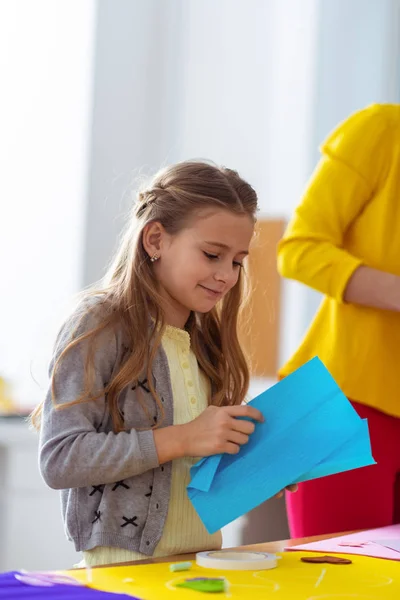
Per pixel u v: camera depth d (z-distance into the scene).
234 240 1.22
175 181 1.26
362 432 0.99
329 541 1.18
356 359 1.56
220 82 3.57
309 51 3.42
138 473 1.09
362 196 1.59
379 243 1.58
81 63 3.23
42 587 0.80
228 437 1.04
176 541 1.20
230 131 3.56
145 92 3.39
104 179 3.23
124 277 1.26
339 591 0.84
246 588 0.83
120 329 1.21
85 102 3.21
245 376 1.41
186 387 1.28
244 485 1.02
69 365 1.15
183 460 1.23
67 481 1.09
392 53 3.26
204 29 3.55
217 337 1.39
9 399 2.79
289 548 1.10
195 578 0.85
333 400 1.04
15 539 2.81
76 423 1.12
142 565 0.94
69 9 3.21
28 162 3.07
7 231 3.02
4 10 3.06
